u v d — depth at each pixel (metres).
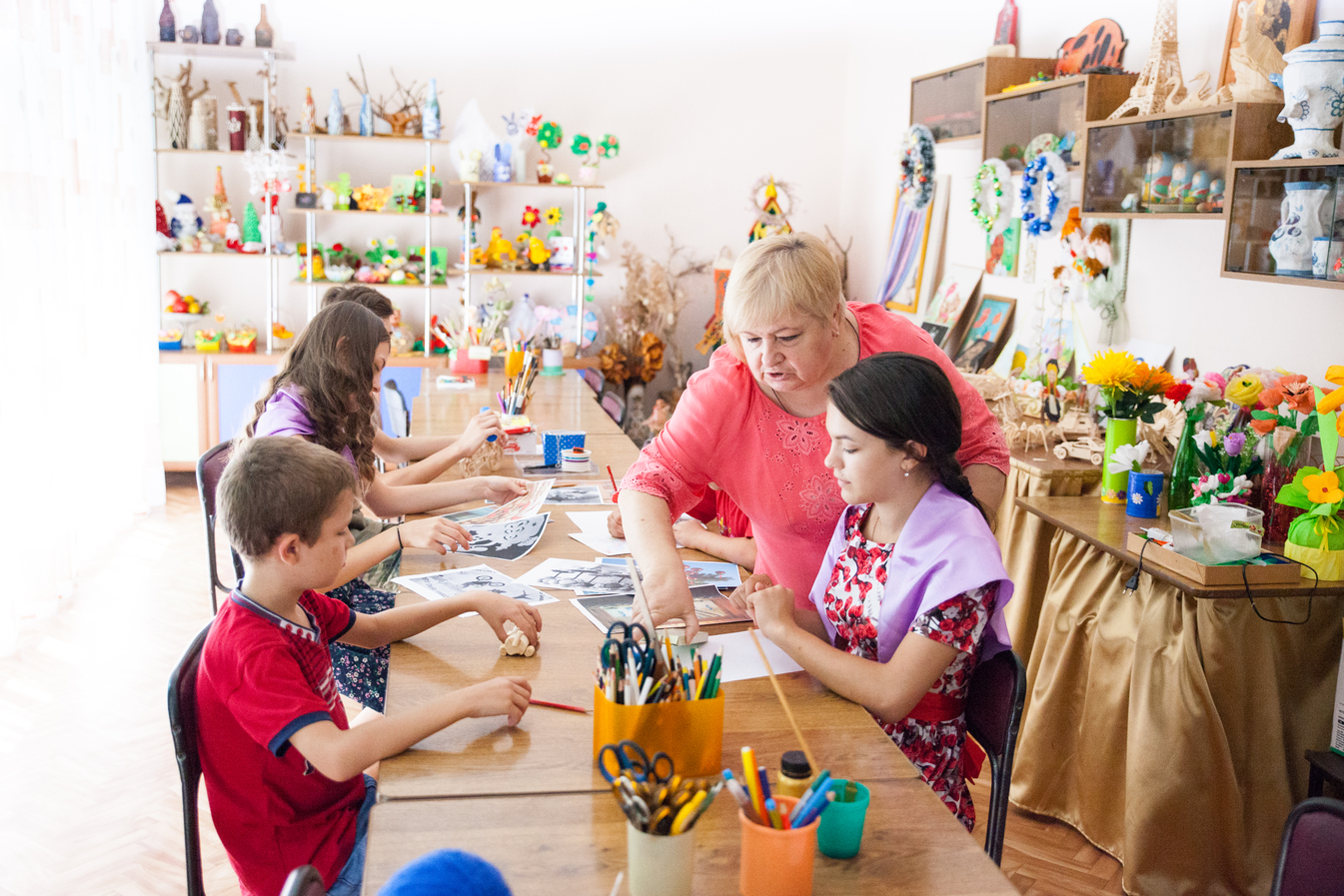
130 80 5.08
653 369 5.96
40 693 3.25
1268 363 2.88
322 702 1.39
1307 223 2.40
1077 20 3.78
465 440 2.81
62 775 2.76
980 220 4.11
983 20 4.51
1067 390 3.42
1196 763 2.24
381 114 5.71
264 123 5.65
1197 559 2.26
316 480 1.42
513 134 5.76
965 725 1.66
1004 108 3.86
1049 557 2.92
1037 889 2.36
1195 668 2.24
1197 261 3.13
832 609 1.71
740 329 1.66
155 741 2.96
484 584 1.94
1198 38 3.13
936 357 1.89
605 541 2.25
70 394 4.31
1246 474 2.53
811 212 6.23
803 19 6.05
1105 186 3.21
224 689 1.39
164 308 5.72
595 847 1.14
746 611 1.84
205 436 5.64
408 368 5.60
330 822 1.52
